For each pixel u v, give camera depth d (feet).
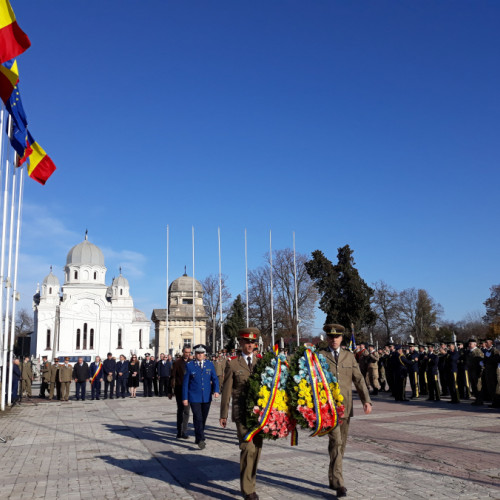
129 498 24.02
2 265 63.52
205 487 25.81
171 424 50.08
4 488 26.12
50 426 50.29
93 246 272.10
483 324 326.44
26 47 55.16
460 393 67.41
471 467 27.68
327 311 168.45
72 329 251.39
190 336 265.75
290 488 24.76
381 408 58.29
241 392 24.67
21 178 73.20
